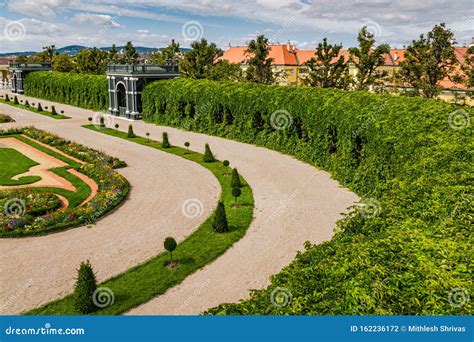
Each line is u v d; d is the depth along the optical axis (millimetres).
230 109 40719
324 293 7652
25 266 16672
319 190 25484
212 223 19828
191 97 44781
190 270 16031
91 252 17844
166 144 37750
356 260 8305
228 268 16203
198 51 71375
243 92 39312
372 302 7031
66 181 28344
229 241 18500
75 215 21141
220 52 74438
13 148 38406
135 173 30094
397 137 20328
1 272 16188
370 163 23109
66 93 71875
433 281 7250
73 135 44125
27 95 86062
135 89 52719
